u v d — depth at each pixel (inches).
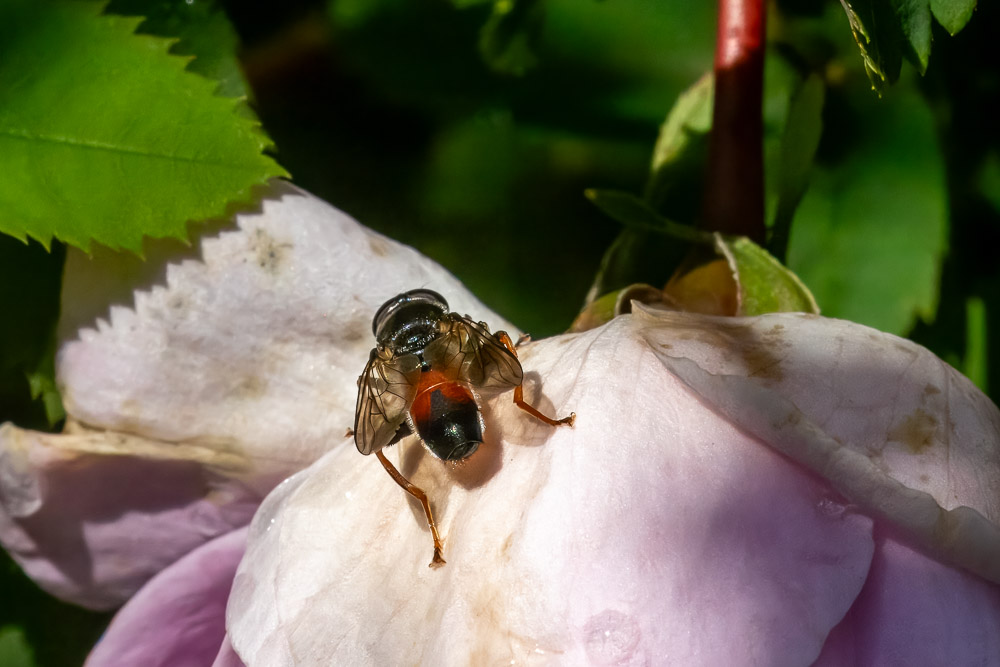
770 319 4.7
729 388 4.5
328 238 5.1
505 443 4.7
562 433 4.6
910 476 4.5
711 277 5.2
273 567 4.8
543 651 4.5
